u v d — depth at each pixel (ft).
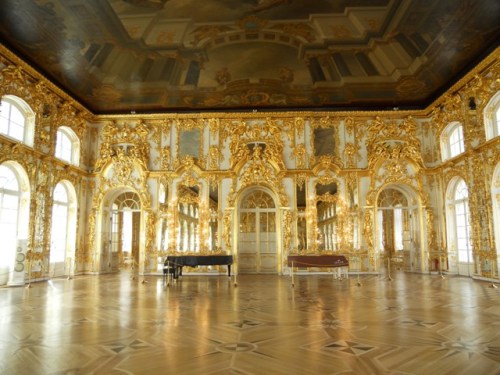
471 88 47.78
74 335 19.86
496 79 43.14
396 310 26.76
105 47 41.83
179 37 40.65
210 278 52.08
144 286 42.34
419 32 39.70
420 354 16.38
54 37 39.73
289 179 59.16
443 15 36.40
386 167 59.06
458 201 54.13
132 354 16.57
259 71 48.57
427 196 58.29
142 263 57.41
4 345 17.97
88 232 58.75
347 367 14.75
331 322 22.85
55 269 53.01
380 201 62.13
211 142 60.29
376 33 40.34
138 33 39.58
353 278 51.37
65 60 44.62
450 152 55.88
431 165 59.21
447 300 31.30
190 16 36.88
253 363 15.30
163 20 37.55
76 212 56.70
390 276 52.29
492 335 19.57
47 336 19.67
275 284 44.29
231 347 17.60
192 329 21.16
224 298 32.99
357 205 58.34
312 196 58.54
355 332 20.35
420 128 60.08
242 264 59.36
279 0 34.24
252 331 20.66
